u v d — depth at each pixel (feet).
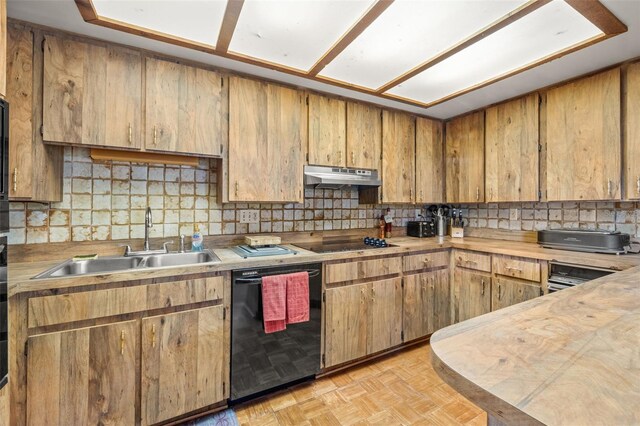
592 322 2.64
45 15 4.66
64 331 4.33
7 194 3.65
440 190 9.87
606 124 6.34
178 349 5.08
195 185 7.06
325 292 6.66
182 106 6.01
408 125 9.23
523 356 2.08
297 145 7.32
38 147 4.90
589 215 7.50
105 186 6.17
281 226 8.13
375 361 7.46
